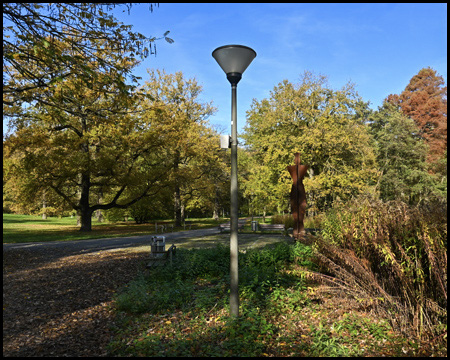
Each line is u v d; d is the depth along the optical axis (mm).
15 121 15781
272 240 15266
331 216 7098
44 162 21344
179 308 5840
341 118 25016
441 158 38125
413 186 35531
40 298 6566
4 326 5125
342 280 5492
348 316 4898
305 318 5082
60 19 8273
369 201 5637
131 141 23141
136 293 6066
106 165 23203
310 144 24703
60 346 4395
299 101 25219
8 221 38812
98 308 5980
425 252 4551
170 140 24656
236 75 5301
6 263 10180
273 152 25828
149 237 18484
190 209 40688
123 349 4223
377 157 37219
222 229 20562
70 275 8438
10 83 9422
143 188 27688
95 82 9211
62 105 10172
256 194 28547
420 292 4457
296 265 7609
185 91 30500
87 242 16219
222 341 4352
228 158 35156
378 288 4969
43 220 43469
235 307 5090
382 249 4711
